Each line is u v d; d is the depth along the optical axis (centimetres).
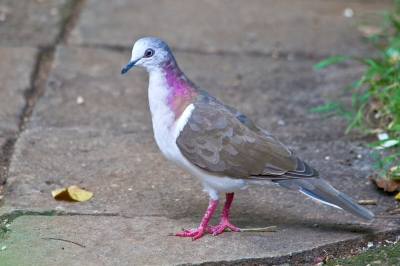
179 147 800
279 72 1423
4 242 780
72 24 1636
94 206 882
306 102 1286
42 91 1302
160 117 810
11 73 1338
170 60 809
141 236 802
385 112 1157
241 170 790
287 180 792
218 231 814
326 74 1424
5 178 964
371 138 1124
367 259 782
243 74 1403
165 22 1666
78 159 1029
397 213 879
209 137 793
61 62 1419
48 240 785
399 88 1150
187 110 802
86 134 1123
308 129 1170
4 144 1062
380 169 1002
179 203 903
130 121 1194
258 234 817
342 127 1178
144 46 803
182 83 820
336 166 1023
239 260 750
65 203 887
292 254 768
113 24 1634
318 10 1817
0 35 1518
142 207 886
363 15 1784
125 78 1385
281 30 1647
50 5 1711
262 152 791
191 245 784
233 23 1681
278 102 1282
